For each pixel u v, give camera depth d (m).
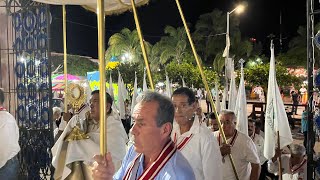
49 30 6.33
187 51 41.94
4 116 5.06
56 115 8.20
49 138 6.32
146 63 3.45
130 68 28.75
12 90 6.97
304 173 5.42
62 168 4.57
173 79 31.59
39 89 6.46
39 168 6.42
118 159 4.43
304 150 5.47
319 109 4.37
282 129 4.93
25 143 6.59
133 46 40.19
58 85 19.28
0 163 5.02
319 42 4.21
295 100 24.12
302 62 39.69
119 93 14.50
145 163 2.40
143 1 5.16
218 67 40.44
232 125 4.59
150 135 2.27
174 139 3.47
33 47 6.52
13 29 6.88
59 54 28.30
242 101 6.90
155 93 2.39
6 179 5.16
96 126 4.71
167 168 2.25
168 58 41.03
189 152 3.34
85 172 4.49
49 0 4.88
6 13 6.91
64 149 4.58
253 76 24.53
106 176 2.31
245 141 4.55
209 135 3.39
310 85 4.39
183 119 3.40
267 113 5.01
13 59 6.86
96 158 2.34
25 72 6.66
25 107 6.66
